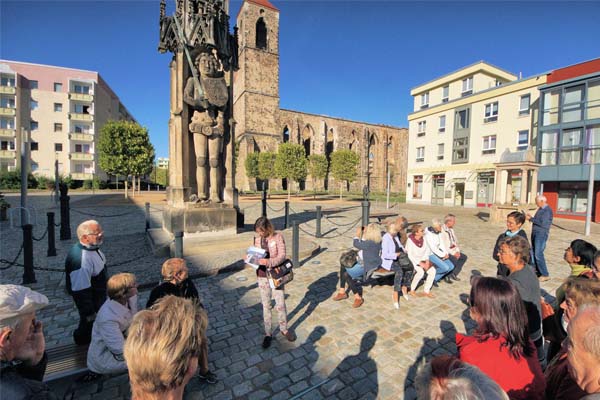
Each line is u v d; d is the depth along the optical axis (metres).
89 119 48.41
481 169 25.25
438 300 4.81
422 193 30.58
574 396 1.34
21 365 1.33
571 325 1.30
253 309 4.43
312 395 2.68
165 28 8.06
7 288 1.28
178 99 7.76
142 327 1.08
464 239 10.28
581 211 17.78
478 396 0.97
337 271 6.30
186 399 2.62
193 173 8.32
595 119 16.94
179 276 2.83
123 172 30.44
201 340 1.22
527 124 22.22
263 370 3.03
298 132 49.31
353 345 3.47
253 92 44.28
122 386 2.71
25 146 11.07
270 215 16.55
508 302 1.64
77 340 2.89
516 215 4.01
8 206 13.63
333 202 28.86
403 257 4.69
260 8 44.28
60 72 47.72
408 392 2.72
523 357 1.60
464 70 27.36
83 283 2.91
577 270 3.01
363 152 55.38
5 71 44.03
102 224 12.48
